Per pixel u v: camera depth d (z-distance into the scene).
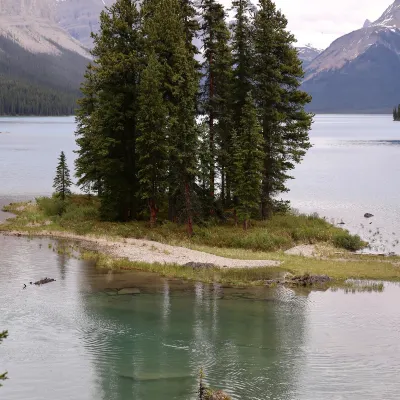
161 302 33.16
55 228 55.50
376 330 28.38
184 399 20.34
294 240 53.06
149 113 51.78
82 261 42.94
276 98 56.50
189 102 50.84
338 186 99.06
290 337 27.23
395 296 34.84
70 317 29.75
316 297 34.62
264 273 40.19
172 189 54.34
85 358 24.28
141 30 55.91
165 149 52.12
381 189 94.81
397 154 174.38
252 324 29.22
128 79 56.47
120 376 22.41
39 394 20.66
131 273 39.94
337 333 27.92
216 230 54.09
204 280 38.34
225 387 21.41
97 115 55.84
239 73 56.59
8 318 29.16
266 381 22.00
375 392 21.03
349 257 46.41
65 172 67.88
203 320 29.81
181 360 24.16
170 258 44.31
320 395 20.70
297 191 92.62
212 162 54.47
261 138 52.69
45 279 36.66
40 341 26.14
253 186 53.19
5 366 23.20
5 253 44.56
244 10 55.62
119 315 30.41
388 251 50.06
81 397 20.45
